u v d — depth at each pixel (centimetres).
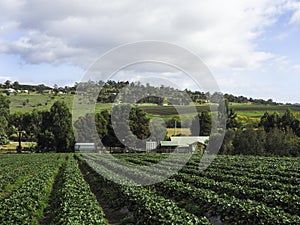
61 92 16775
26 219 1547
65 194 1877
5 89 18250
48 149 8806
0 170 4091
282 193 1970
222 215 1633
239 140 6700
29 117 10544
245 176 3128
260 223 1450
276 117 8338
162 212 1466
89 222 1318
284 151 6431
